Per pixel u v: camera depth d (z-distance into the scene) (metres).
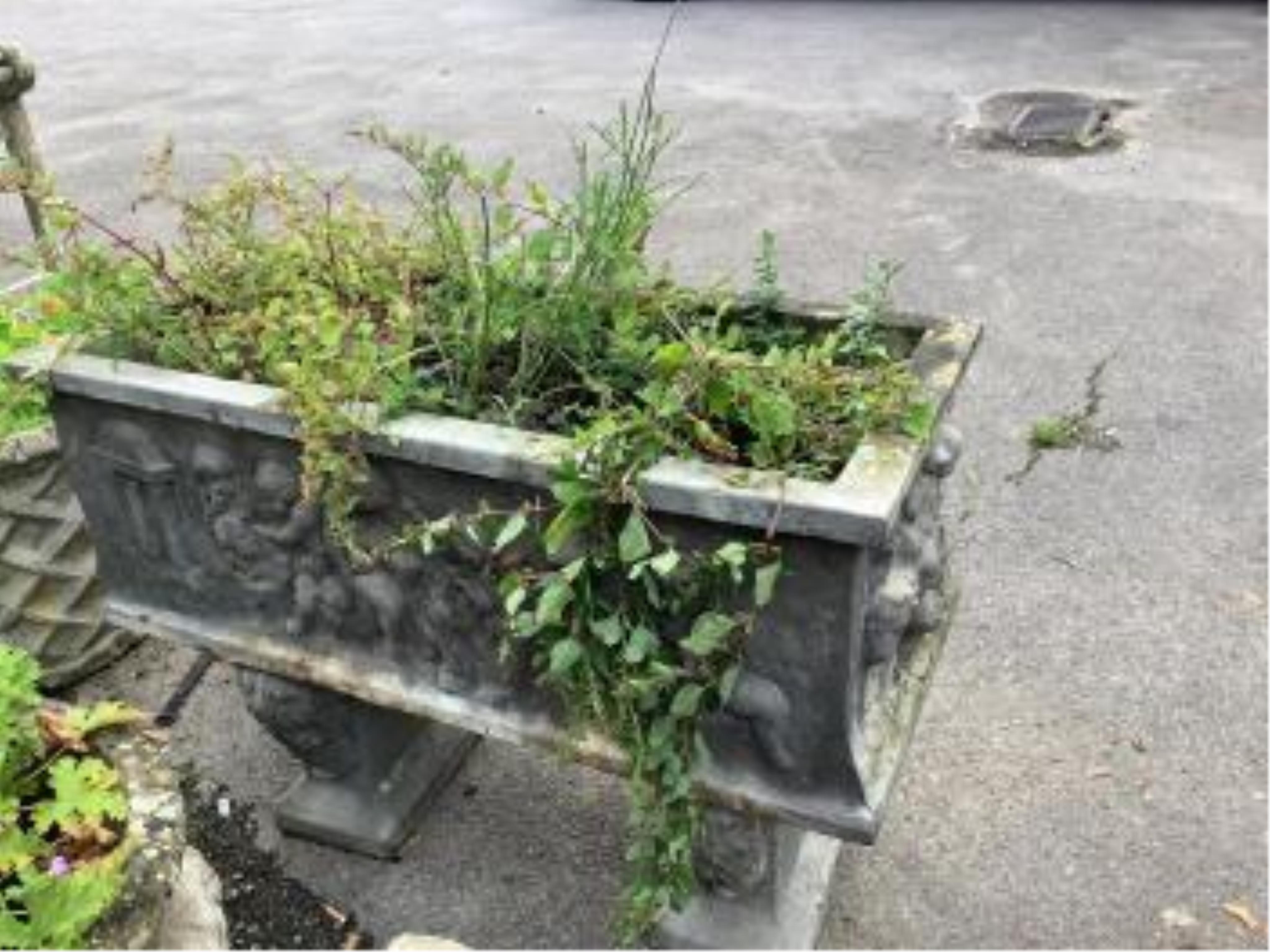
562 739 1.98
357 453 1.84
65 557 2.77
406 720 2.50
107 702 2.29
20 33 9.83
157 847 1.71
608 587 1.79
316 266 2.22
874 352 1.95
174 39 9.43
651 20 9.42
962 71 7.57
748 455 1.80
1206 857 2.45
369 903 2.40
